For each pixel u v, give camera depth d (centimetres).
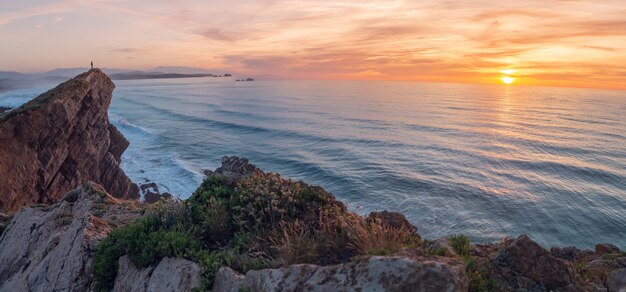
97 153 4069
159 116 12700
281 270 622
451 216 4059
